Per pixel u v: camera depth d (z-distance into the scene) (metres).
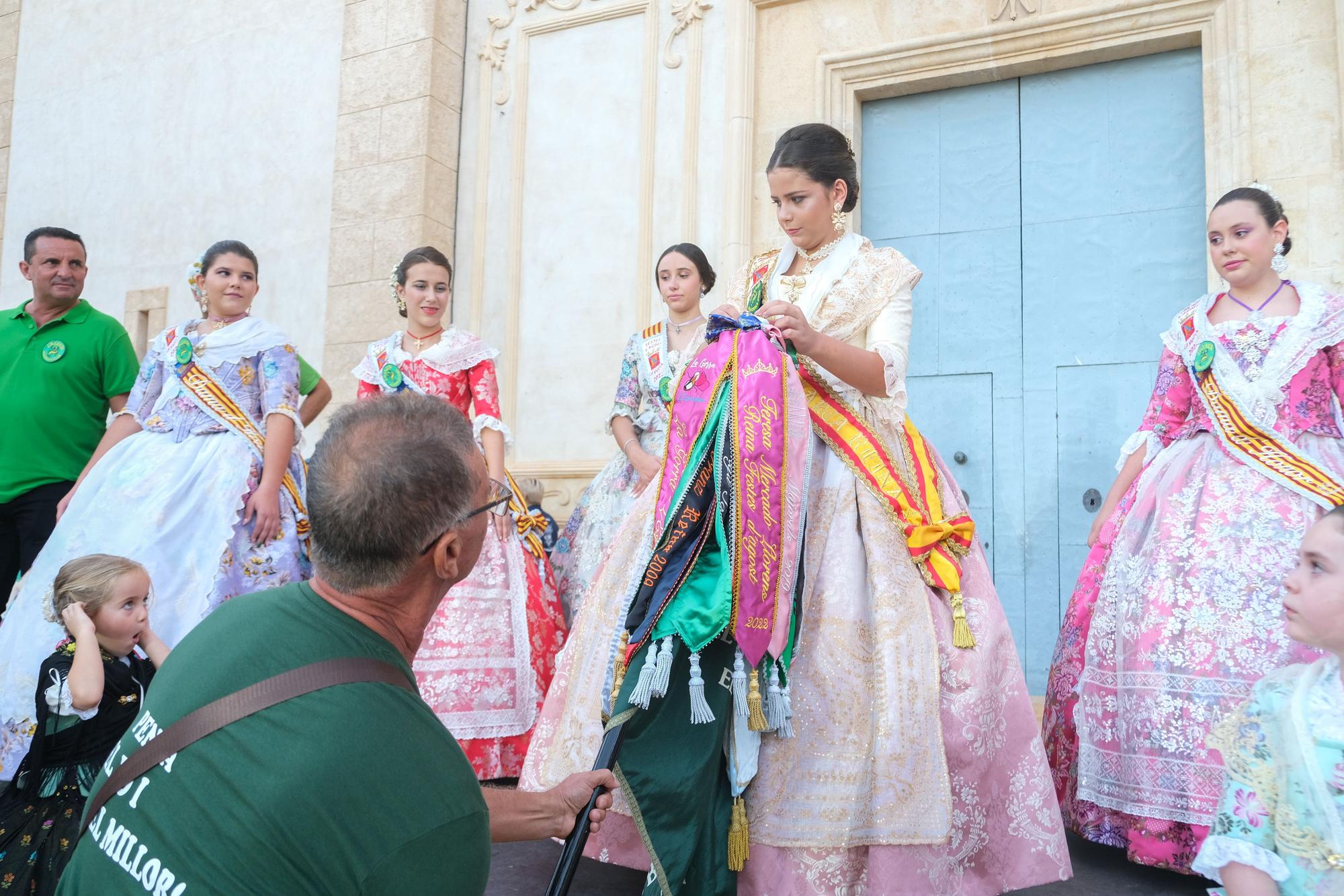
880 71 5.72
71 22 8.30
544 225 6.46
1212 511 2.83
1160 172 5.26
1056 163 5.50
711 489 2.34
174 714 1.26
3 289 8.22
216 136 7.53
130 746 1.28
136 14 8.02
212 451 3.82
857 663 2.33
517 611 3.79
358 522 1.34
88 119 8.09
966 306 5.60
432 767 1.26
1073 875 2.73
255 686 1.25
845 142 2.70
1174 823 2.63
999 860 2.34
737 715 2.23
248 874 1.15
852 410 2.63
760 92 5.93
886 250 2.70
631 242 6.20
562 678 2.59
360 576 1.35
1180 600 2.74
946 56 5.58
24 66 8.47
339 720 1.23
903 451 2.66
